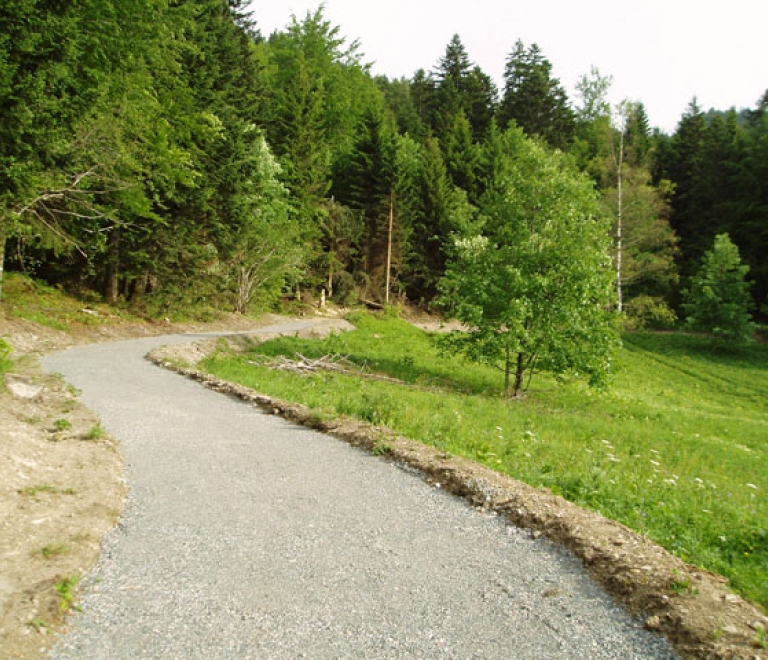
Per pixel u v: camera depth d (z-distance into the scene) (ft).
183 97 79.82
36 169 46.70
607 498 21.20
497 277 59.98
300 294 144.56
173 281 84.12
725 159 173.37
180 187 80.23
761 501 25.63
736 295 130.41
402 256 162.71
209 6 102.73
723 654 10.45
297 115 142.41
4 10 38.81
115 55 56.34
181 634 10.93
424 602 12.46
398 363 74.59
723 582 13.76
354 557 14.62
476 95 217.15
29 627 10.74
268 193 115.75
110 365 45.06
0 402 25.82
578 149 183.01
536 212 61.26
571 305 57.06
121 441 24.56
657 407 63.36
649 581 13.16
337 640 10.85
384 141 156.25
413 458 23.18
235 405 33.99
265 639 10.82
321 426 28.99
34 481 17.92
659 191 154.71
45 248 62.28
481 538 16.24
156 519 16.67
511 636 11.24
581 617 12.10
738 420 61.31
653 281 156.35
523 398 58.29
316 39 190.08
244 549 14.84
